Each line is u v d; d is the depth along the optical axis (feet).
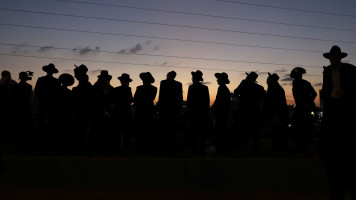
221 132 22.18
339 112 11.73
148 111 22.20
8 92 23.43
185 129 21.40
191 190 14.99
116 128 21.98
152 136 18.58
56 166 15.24
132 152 20.53
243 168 15.26
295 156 17.90
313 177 15.33
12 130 21.77
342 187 11.71
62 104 20.92
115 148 21.89
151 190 14.96
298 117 21.01
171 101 22.49
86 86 20.24
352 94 11.65
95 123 19.94
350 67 12.16
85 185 15.07
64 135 20.42
